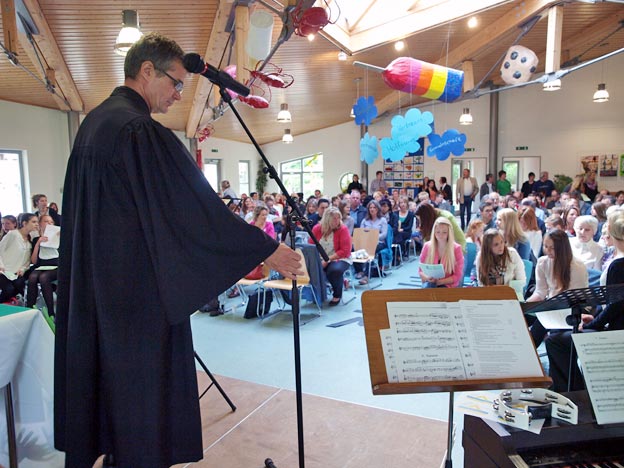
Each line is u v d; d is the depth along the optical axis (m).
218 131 12.05
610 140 10.73
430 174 12.61
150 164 1.16
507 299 1.30
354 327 4.13
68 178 1.28
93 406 1.23
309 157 14.42
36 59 5.43
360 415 2.45
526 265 3.66
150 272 1.20
